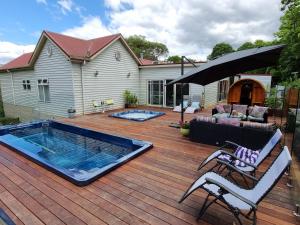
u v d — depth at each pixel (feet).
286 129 21.53
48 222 9.12
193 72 19.16
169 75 44.73
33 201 10.72
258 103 38.01
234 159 12.32
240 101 39.70
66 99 38.75
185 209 9.87
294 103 20.34
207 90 44.04
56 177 13.37
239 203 8.43
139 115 38.68
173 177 13.19
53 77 40.16
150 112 40.14
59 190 11.77
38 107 46.42
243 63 19.60
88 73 38.91
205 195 10.99
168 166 14.89
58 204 10.44
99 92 41.57
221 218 9.23
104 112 41.34
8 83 55.72
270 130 16.39
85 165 17.94
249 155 13.12
